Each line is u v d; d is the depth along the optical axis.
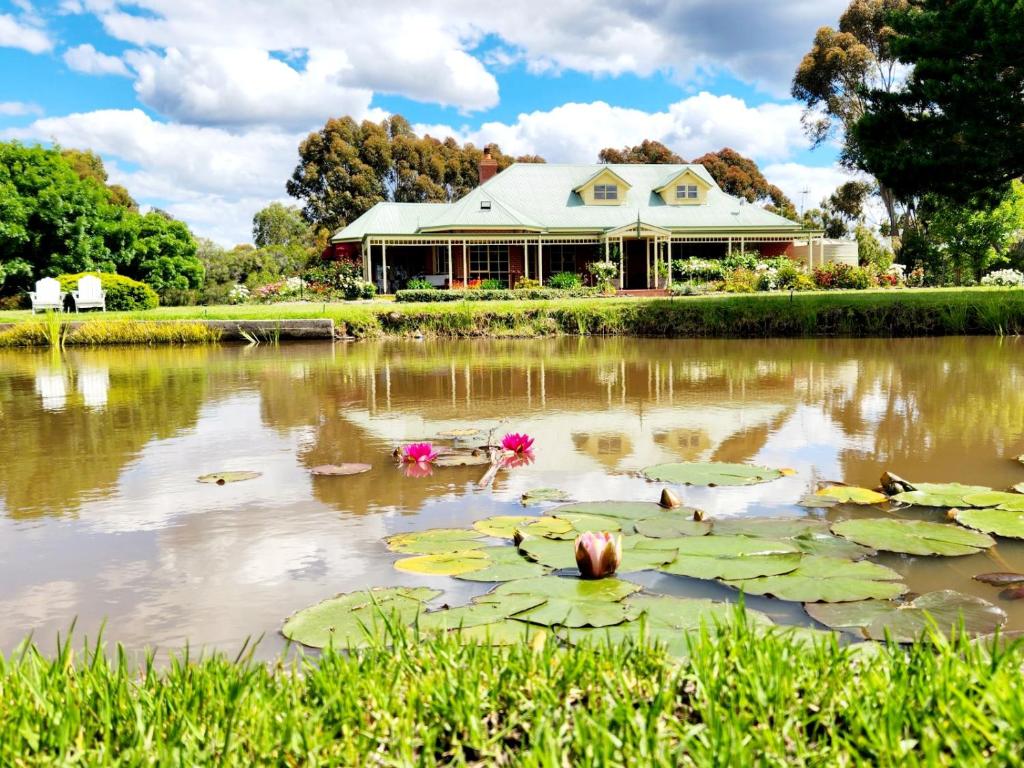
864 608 2.06
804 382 7.00
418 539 2.78
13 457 4.41
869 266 24.05
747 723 1.27
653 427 5.05
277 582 2.44
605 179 28.61
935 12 12.58
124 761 1.24
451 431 5.04
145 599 2.32
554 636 1.85
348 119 47.59
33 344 13.65
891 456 4.09
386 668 1.56
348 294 24.17
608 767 1.17
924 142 12.73
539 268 26.08
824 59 36.34
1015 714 1.20
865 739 1.21
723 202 29.53
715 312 13.26
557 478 3.76
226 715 1.37
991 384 6.61
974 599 2.10
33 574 2.55
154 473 3.98
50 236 25.14
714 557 2.47
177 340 13.79
